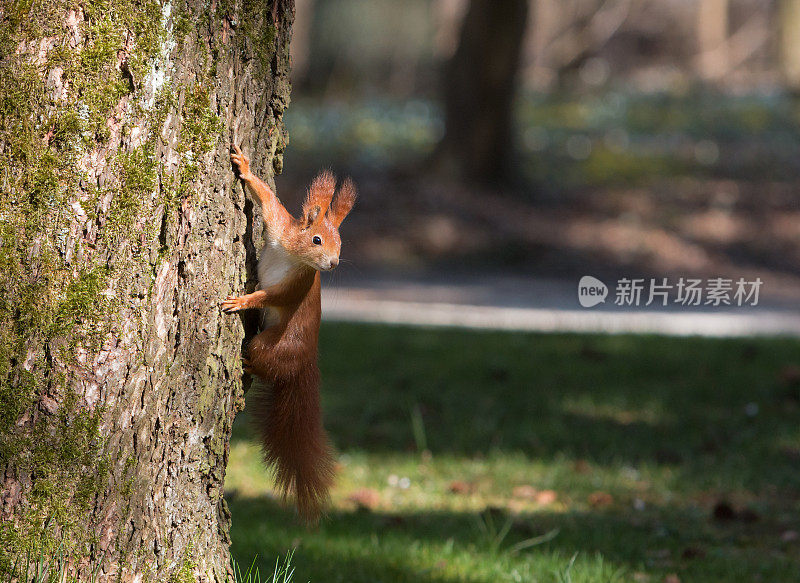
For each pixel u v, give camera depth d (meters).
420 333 18.28
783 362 16.33
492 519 9.17
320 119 44.47
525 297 26.78
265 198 5.36
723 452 11.52
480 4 35.12
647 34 70.12
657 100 51.47
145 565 5.15
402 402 13.17
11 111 4.83
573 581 7.49
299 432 5.68
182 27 5.07
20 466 4.87
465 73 35.44
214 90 5.24
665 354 16.89
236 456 10.79
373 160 37.75
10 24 4.82
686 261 32.56
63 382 4.90
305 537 8.37
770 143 44.91
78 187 4.88
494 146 35.78
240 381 5.50
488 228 32.66
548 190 36.69
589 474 10.68
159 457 5.19
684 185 39.03
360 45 61.47
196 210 5.20
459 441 11.63
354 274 28.78
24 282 4.86
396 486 10.21
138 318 5.02
